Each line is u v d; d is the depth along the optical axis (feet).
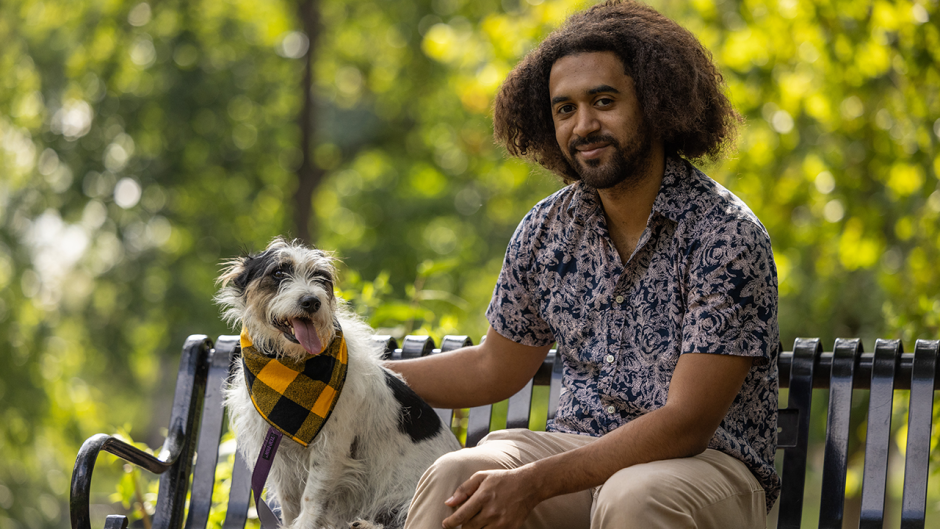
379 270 58.03
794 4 22.30
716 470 8.09
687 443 7.99
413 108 65.87
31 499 49.55
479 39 30.14
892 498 31.48
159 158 59.72
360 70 67.97
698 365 8.09
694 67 8.87
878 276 22.94
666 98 8.67
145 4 59.98
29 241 55.57
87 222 59.36
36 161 58.18
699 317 8.18
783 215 26.91
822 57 22.91
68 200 57.72
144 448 12.55
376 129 67.21
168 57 59.41
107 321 60.64
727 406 8.14
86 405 51.37
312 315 9.55
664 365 8.57
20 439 50.11
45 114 57.77
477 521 7.70
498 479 7.76
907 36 20.42
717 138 9.55
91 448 9.36
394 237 59.52
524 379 10.22
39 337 53.16
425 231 62.23
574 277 9.25
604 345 8.92
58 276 58.80
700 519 7.69
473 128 48.21
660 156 9.13
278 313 9.59
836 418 9.79
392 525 10.03
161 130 59.41
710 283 8.23
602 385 8.84
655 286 8.70
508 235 60.08
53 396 50.80
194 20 60.64
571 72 8.87
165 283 60.18
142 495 12.91
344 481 9.95
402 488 10.04
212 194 62.39
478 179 59.21
